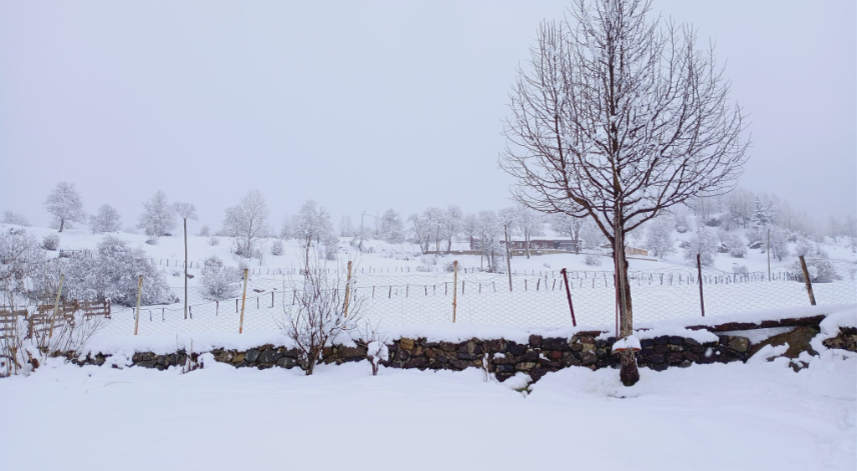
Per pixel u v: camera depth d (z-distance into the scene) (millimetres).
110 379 6656
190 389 5715
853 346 5223
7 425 4047
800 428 3619
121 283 24969
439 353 6711
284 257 47438
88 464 3072
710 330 5977
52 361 7473
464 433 3688
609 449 3248
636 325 6238
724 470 2838
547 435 3596
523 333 6484
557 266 46531
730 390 5016
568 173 5832
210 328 16016
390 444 3436
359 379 6199
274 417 4242
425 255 57844
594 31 5812
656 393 5191
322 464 3041
